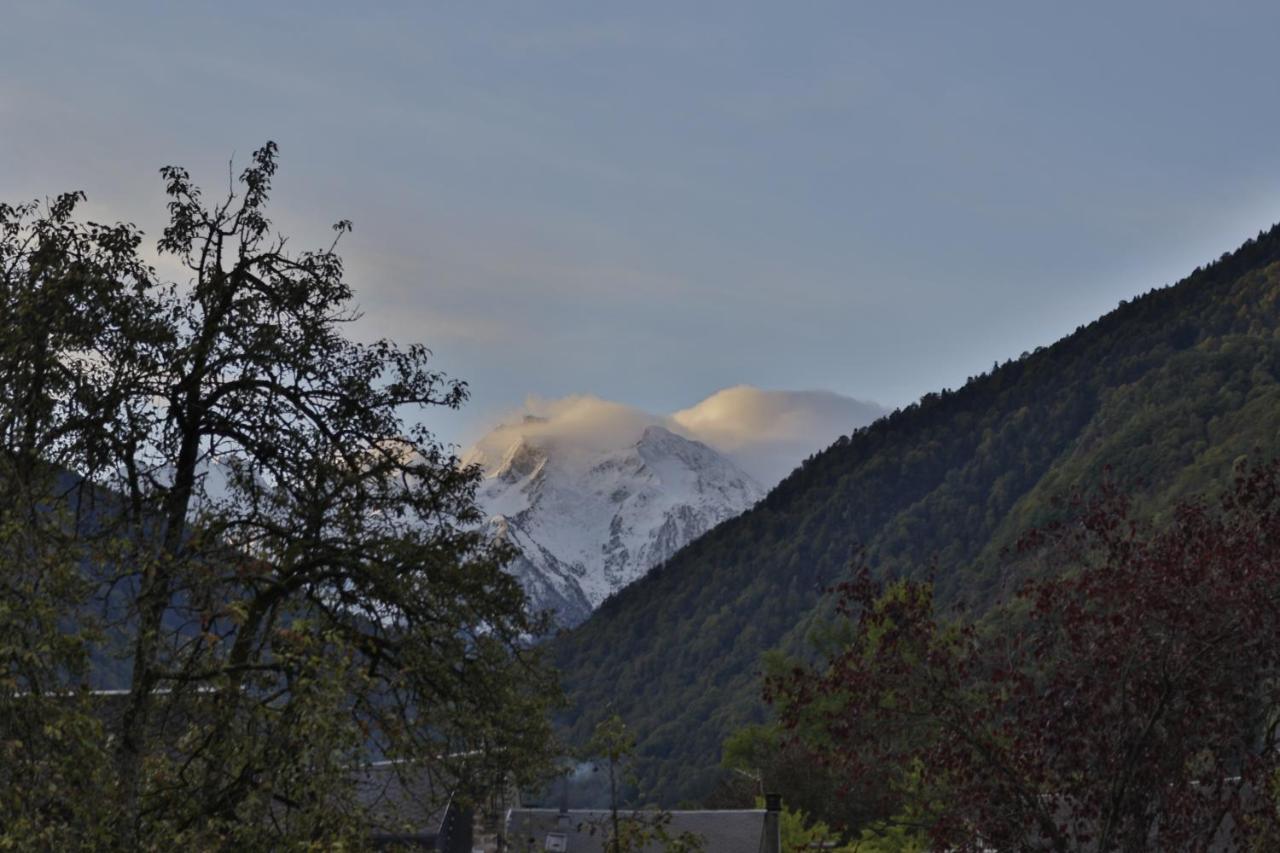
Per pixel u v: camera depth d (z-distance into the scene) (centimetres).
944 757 2344
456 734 2555
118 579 2242
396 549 2555
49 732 1939
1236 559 2283
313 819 2166
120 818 2094
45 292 2347
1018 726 2325
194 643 2262
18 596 2048
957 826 2333
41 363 2312
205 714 2266
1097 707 2272
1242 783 2241
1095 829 2305
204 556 2333
